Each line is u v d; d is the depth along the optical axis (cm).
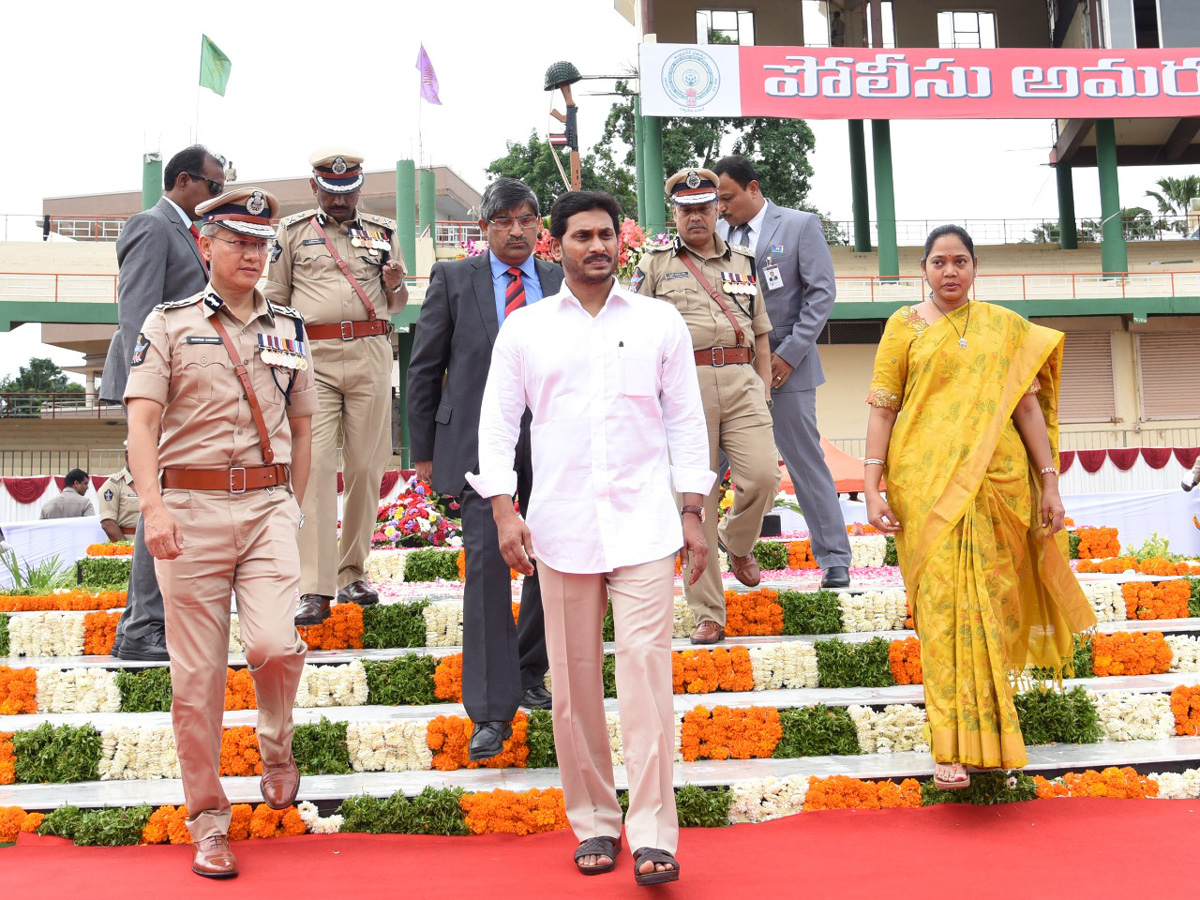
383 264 536
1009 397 411
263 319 382
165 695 478
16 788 414
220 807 351
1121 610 577
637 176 2597
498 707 399
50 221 2686
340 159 522
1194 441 2708
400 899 310
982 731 376
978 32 2948
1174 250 2997
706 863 339
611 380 335
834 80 2464
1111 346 2741
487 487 333
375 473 534
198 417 360
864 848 351
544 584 337
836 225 3080
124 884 329
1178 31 2647
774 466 507
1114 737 459
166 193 512
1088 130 2864
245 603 357
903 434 415
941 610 392
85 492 1296
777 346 590
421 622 524
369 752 425
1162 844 352
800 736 441
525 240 446
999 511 404
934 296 427
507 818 376
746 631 535
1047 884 316
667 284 511
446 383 451
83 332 2914
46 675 477
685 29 2873
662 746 312
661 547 325
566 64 862
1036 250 2977
